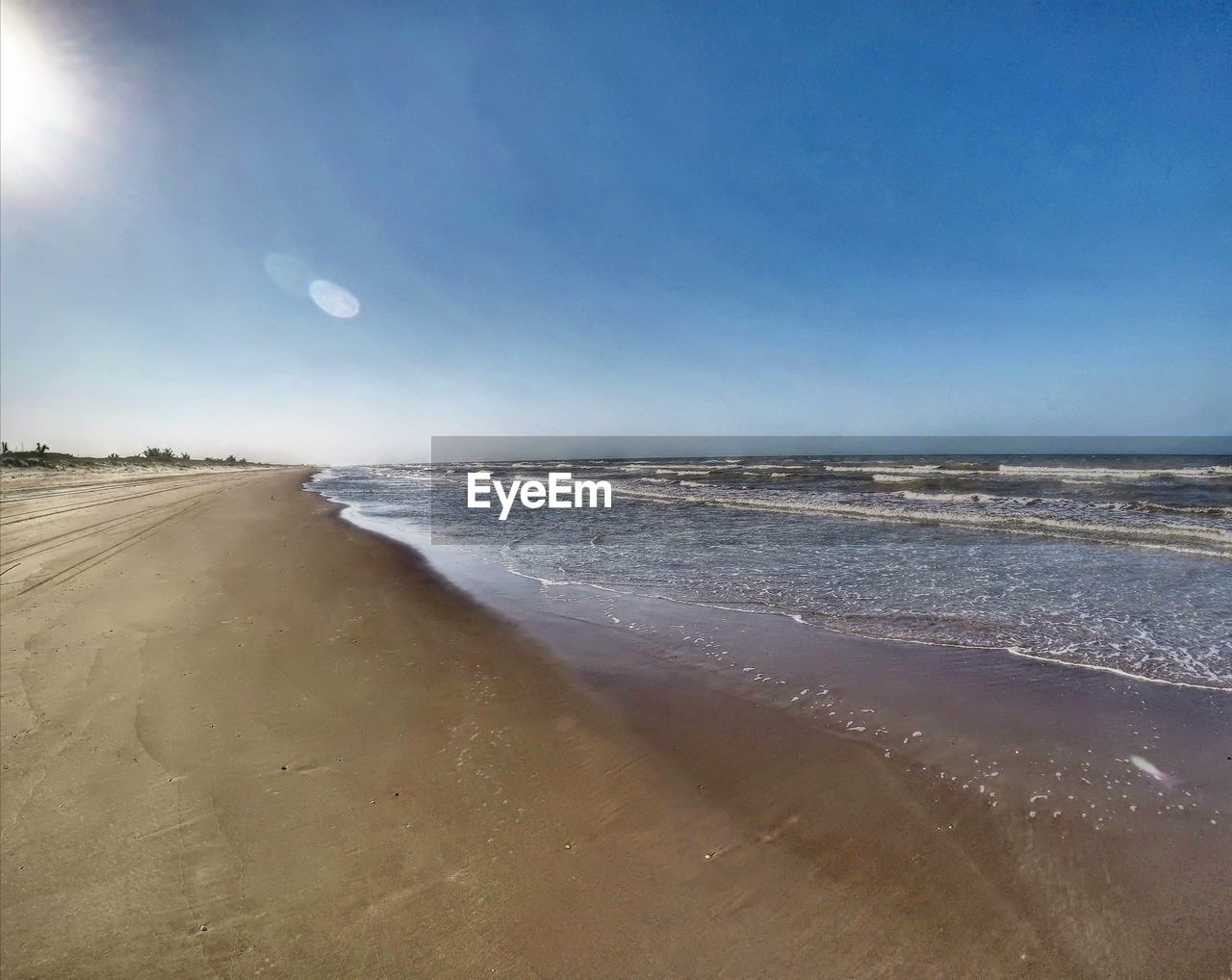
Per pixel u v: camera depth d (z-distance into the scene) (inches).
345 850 99.2
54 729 139.9
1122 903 85.3
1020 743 132.2
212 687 165.3
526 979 75.7
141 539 417.4
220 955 79.5
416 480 1541.6
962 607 242.7
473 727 144.3
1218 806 107.3
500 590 291.0
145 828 104.1
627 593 281.3
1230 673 170.4
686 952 79.4
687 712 151.9
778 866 94.8
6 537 415.8
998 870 92.6
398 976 76.3
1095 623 219.1
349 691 165.2
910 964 76.8
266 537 445.4
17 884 91.0
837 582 290.7
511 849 99.7
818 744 133.9
